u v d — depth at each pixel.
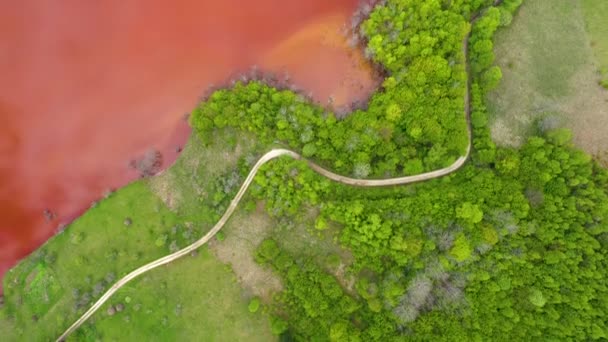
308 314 77.50
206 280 83.56
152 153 86.44
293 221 81.69
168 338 82.81
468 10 77.88
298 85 85.06
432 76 76.62
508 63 79.12
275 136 82.31
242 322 81.62
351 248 78.56
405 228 75.75
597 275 67.50
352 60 84.44
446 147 77.06
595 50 76.88
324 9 85.00
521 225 71.81
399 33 78.62
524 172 73.88
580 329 67.56
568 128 76.12
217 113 82.00
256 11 86.06
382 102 79.81
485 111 78.00
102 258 85.69
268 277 81.94
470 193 74.88
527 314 70.19
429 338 72.75
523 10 79.25
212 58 86.56
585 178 70.56
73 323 84.88
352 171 81.31
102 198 87.12
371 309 75.44
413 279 74.44
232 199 84.00
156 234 85.31
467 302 72.38
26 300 86.94
